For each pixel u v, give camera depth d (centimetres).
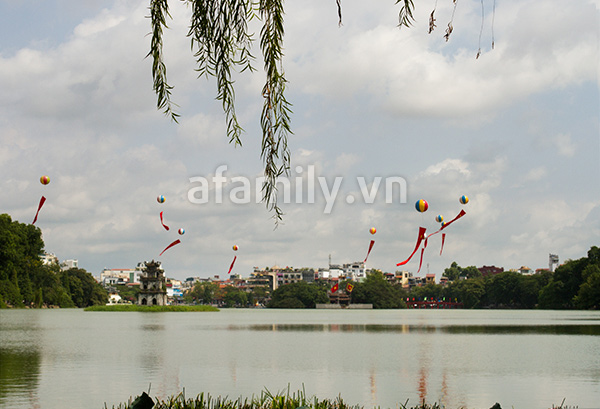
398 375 2706
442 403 2008
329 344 4584
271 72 872
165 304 18250
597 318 10525
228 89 889
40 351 3828
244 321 9862
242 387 2320
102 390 2205
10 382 2398
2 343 4541
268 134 878
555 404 2000
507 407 1947
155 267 17975
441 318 11731
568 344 4588
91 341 4788
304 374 2722
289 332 6372
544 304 18100
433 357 3516
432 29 805
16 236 14350
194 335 5744
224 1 885
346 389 2303
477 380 2556
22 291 17525
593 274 15350
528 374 2759
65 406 1880
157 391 2198
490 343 4706
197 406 1259
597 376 2686
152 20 894
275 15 873
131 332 6222
